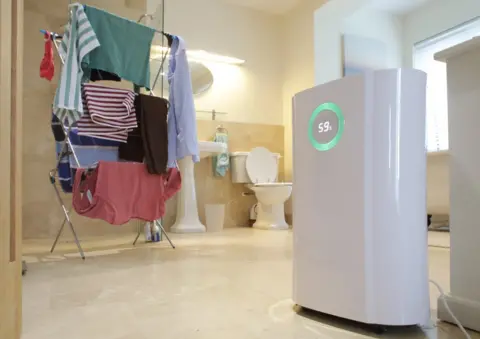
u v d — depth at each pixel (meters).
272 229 3.79
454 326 1.03
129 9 3.64
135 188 2.21
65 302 1.28
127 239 3.07
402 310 0.95
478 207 1.01
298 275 1.15
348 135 1.02
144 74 2.34
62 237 3.23
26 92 3.26
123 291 1.43
